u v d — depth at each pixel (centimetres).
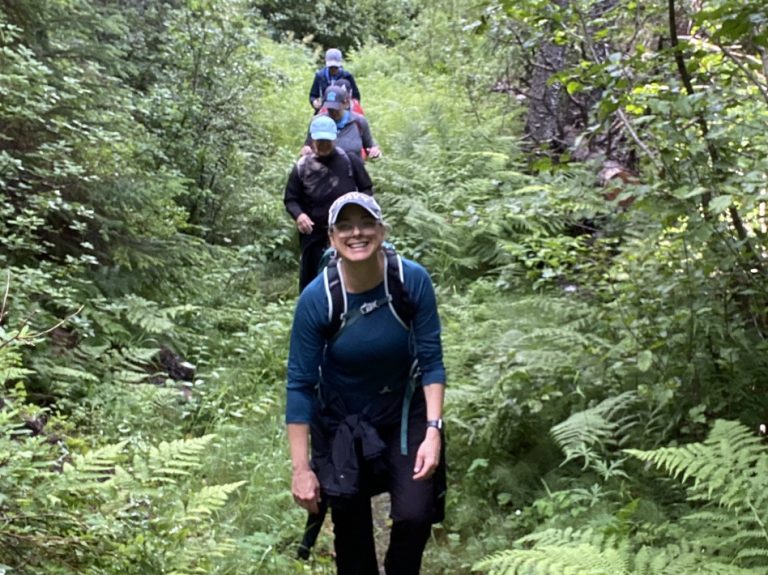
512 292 742
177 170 806
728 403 420
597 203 441
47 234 609
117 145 648
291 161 1091
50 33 679
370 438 323
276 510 434
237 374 604
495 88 1291
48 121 599
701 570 300
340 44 2370
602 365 471
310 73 1684
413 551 328
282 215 977
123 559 304
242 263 834
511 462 477
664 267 439
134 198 657
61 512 303
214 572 355
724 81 436
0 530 286
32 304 511
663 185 396
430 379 329
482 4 485
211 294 749
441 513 340
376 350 321
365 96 1508
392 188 976
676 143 396
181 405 559
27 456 306
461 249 855
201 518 350
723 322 424
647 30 543
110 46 734
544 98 1010
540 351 488
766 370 420
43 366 489
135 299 616
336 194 671
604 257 487
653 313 439
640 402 456
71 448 420
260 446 503
